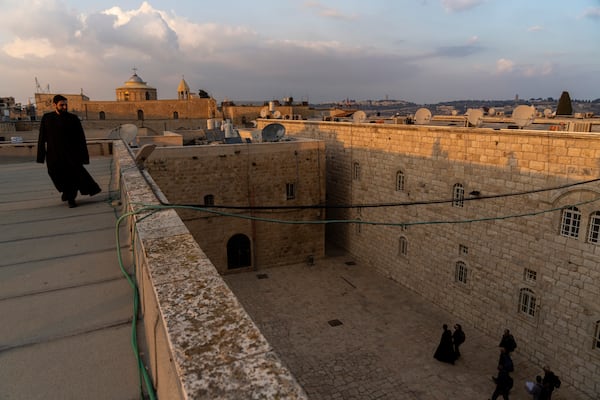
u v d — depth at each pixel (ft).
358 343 62.75
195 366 6.19
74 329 10.91
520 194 54.19
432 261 72.69
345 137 95.25
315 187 96.32
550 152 50.78
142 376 9.02
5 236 18.72
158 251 10.89
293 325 68.54
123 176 22.80
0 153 49.44
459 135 63.77
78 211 23.41
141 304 11.71
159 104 226.79
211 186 86.07
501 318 60.18
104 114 220.84
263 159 89.97
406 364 57.31
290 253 95.50
